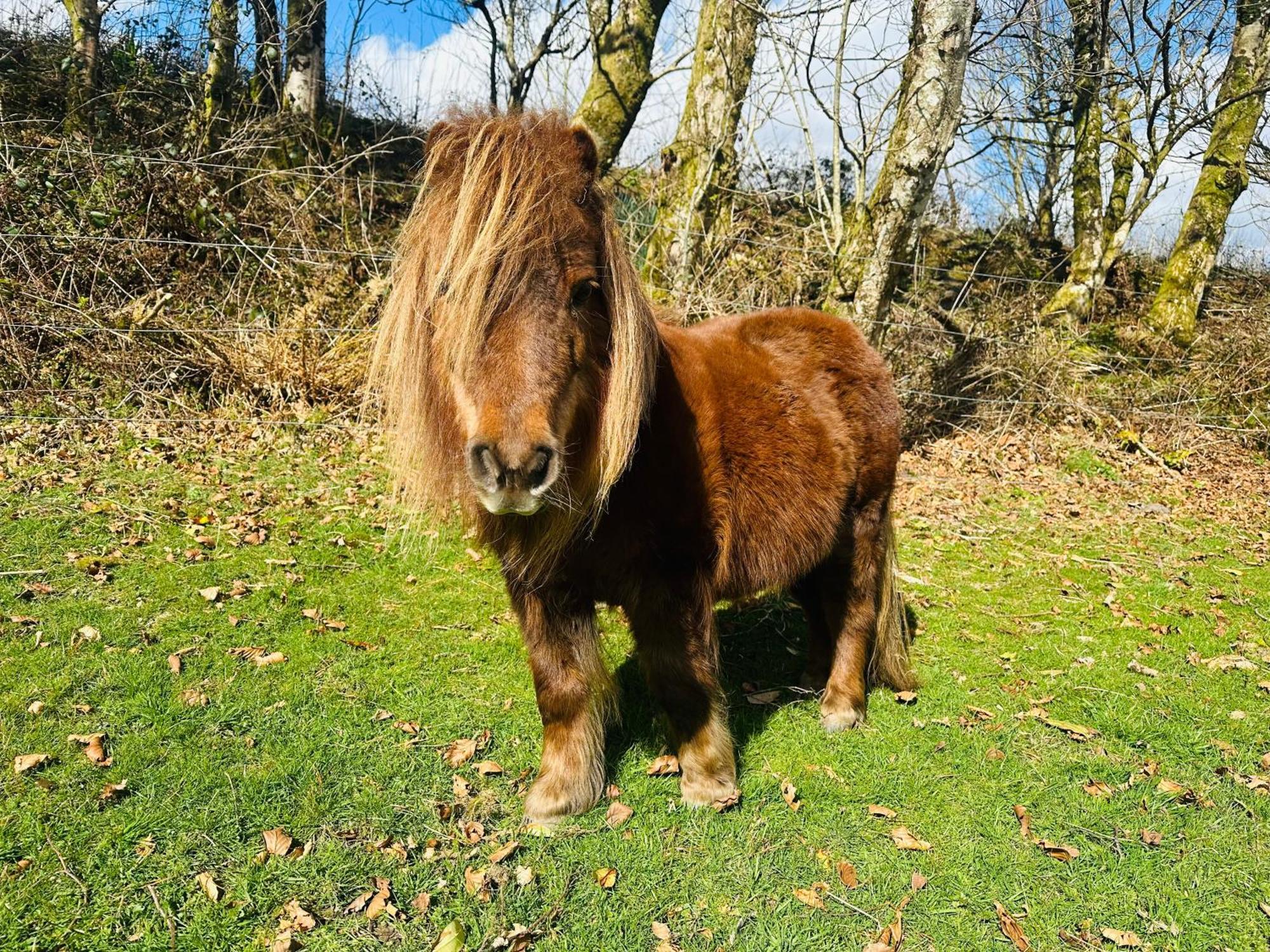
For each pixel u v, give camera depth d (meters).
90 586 3.42
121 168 6.49
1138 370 9.23
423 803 2.35
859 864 2.25
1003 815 2.49
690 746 2.42
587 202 1.84
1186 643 3.86
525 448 1.61
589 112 10.26
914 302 9.02
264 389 5.92
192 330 5.88
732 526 2.38
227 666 2.96
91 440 5.12
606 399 1.88
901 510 5.75
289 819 2.23
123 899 1.93
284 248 6.71
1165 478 7.07
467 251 1.67
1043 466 7.04
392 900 2.01
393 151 9.34
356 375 6.10
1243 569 5.02
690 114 8.12
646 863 2.19
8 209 6.05
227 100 8.82
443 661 3.16
